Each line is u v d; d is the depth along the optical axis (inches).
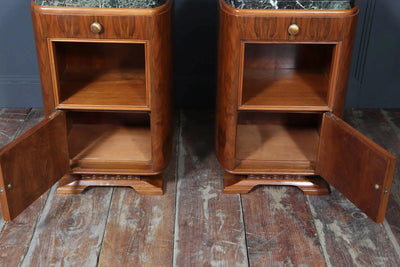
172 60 76.0
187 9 91.7
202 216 72.6
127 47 79.7
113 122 87.0
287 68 81.6
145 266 64.1
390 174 59.4
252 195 76.9
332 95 69.8
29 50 94.3
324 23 64.7
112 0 63.7
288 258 65.6
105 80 76.8
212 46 95.1
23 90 97.8
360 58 95.6
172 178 80.3
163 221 71.6
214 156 86.0
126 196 76.3
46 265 63.9
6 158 60.2
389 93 99.0
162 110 70.7
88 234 69.0
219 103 72.3
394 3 90.2
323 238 68.9
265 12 64.1
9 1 89.5
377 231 70.2
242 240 68.4
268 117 87.4
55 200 75.1
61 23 64.5
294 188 78.5
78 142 80.8
